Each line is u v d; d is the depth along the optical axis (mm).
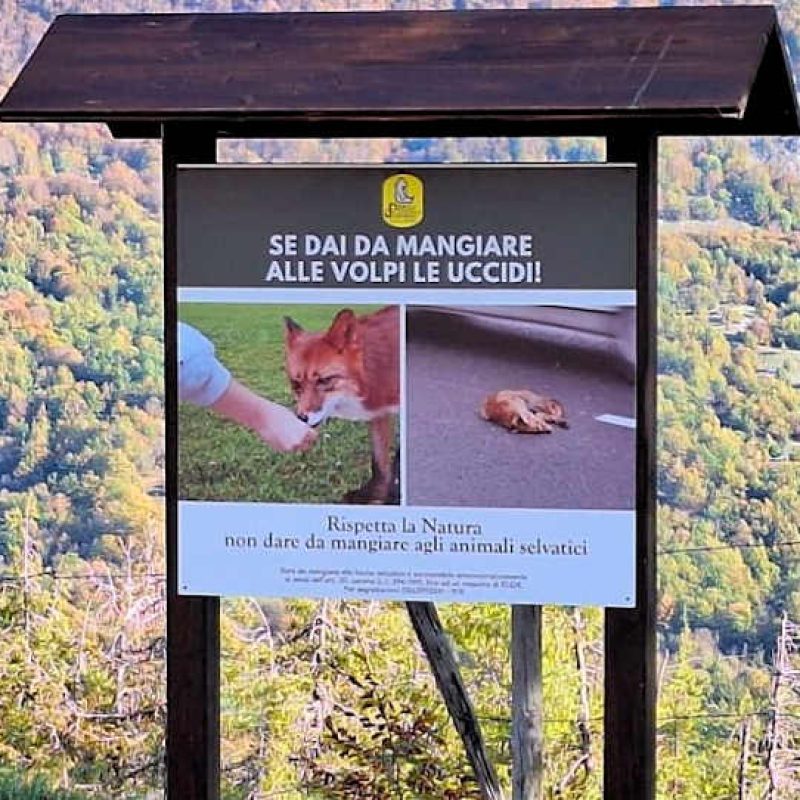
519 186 5898
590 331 5887
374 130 6090
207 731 6262
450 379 5973
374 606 14375
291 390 6074
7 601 18719
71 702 17594
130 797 17031
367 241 6004
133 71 5941
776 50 6211
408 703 13555
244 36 6113
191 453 6141
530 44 5852
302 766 14250
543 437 5926
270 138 6113
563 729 15461
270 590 6113
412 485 6016
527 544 5953
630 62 5645
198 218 6098
